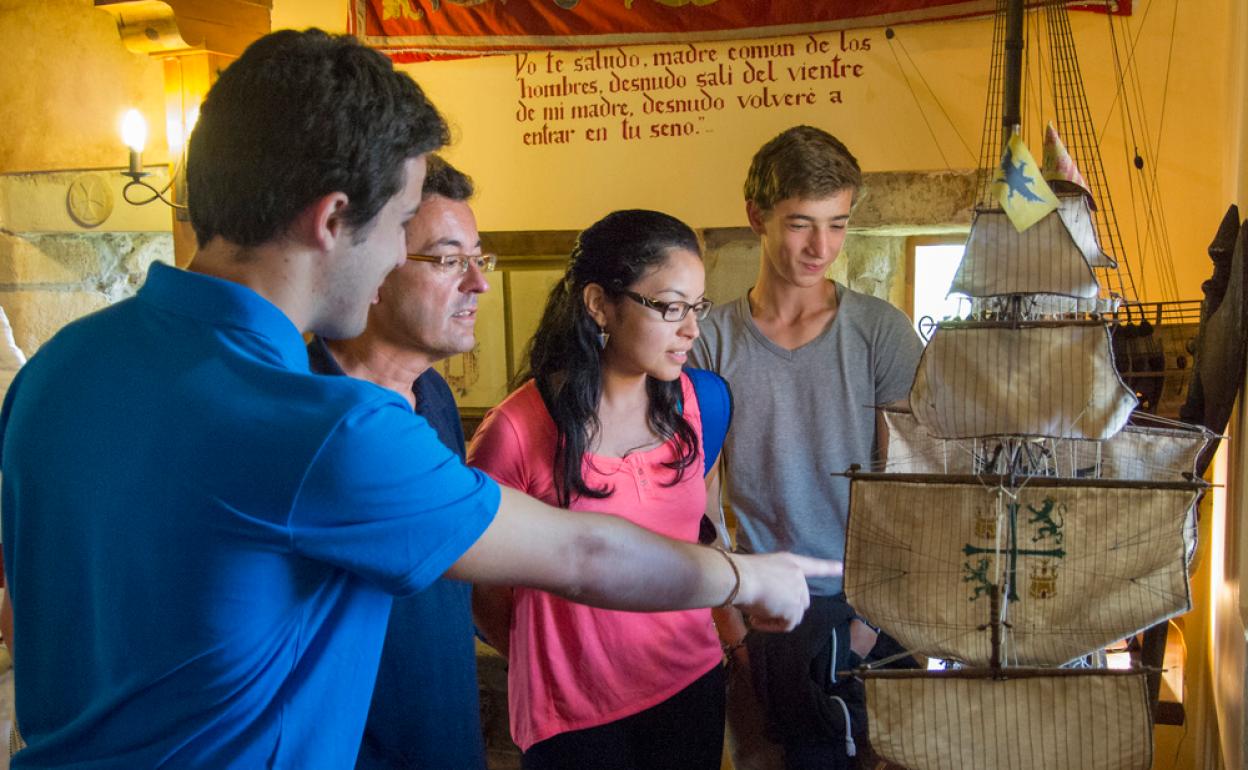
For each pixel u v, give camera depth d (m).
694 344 2.05
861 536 1.55
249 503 0.84
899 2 2.85
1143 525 1.44
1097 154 2.75
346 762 0.95
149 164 3.61
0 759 1.99
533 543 0.96
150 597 0.85
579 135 3.21
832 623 1.89
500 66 3.24
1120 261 2.75
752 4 2.97
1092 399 1.44
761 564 1.14
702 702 1.73
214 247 0.92
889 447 1.71
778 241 1.92
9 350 2.60
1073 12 2.73
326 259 0.90
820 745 1.89
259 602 0.85
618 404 1.67
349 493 0.85
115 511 0.86
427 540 0.89
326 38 0.90
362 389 0.87
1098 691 1.44
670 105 3.12
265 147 0.85
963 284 1.48
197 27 3.10
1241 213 2.03
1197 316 2.70
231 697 0.86
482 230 3.32
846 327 1.98
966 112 2.87
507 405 1.66
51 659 0.92
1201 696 2.49
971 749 1.48
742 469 2.02
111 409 0.88
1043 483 1.47
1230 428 2.12
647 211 1.63
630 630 1.64
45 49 3.67
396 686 1.38
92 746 0.89
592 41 3.12
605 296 1.61
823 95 2.98
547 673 1.64
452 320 1.49
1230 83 2.45
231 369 0.87
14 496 0.94
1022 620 1.49
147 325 0.90
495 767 2.83
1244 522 1.62
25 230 3.80
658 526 1.67
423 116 0.92
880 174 2.94
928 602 1.52
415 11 3.26
